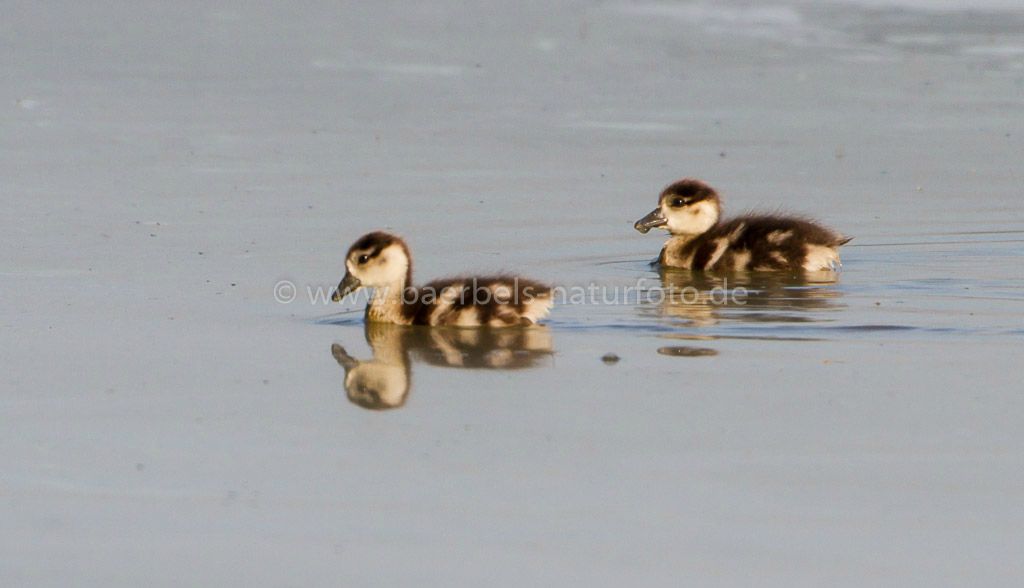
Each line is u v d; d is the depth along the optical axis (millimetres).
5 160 24062
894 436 11547
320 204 21328
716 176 23328
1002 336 14414
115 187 22297
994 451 11203
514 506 10219
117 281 16984
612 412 12227
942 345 14141
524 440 11539
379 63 33844
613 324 15242
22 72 32250
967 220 20188
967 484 10562
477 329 15188
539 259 18359
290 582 9117
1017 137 25906
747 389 12805
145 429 11836
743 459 11070
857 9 40781
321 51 35406
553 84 31422
